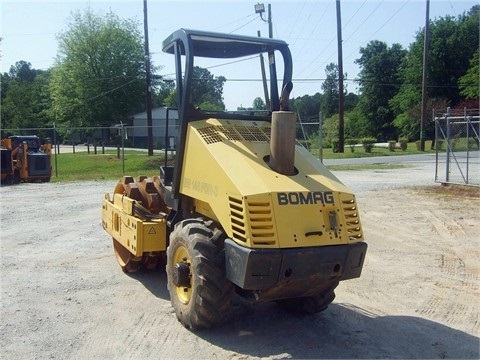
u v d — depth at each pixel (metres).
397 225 11.20
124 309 6.17
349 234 5.04
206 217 5.75
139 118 57.72
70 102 53.28
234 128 5.72
